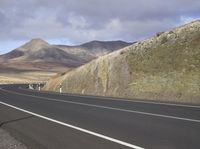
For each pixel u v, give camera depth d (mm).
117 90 36031
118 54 40219
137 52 38094
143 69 35281
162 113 16672
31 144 10102
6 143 10500
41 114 17281
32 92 42344
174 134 10898
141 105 21375
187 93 28266
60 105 22172
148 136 10656
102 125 13109
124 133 11258
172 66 32812
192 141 9734
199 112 16953
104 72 40062
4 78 154875
